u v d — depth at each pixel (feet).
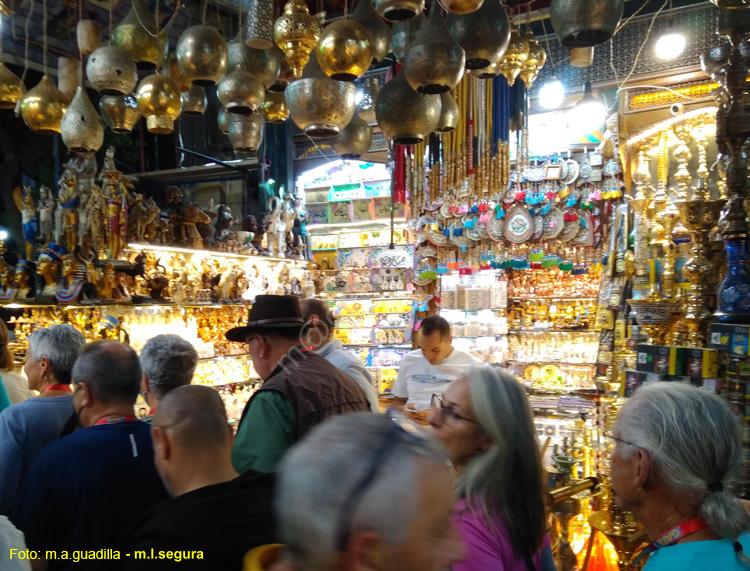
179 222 14.44
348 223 21.79
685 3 14.40
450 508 1.98
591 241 17.62
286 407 5.72
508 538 3.81
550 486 9.48
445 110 7.79
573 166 17.34
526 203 18.04
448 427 4.22
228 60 7.66
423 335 13.25
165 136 18.83
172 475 4.21
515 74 7.57
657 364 7.82
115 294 12.39
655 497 3.63
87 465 4.93
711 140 11.15
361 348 21.68
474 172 12.36
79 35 8.44
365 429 2.01
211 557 3.22
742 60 7.60
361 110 9.82
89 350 5.67
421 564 1.86
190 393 4.39
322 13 7.71
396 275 21.71
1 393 8.30
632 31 14.83
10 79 8.10
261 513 3.45
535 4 13.70
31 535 4.86
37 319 12.82
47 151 19.47
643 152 11.69
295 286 18.35
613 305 11.27
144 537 3.39
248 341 6.75
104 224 12.30
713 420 3.52
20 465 6.47
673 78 11.50
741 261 7.34
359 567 1.82
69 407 6.95
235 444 5.71
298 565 1.90
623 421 3.79
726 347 7.04
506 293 18.93
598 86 15.69
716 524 3.39
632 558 7.09
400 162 14.08
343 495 1.84
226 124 9.05
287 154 21.49
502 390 4.11
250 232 16.81
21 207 13.48
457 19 6.15
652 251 9.73
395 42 7.64
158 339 6.68
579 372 18.13
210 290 15.23
